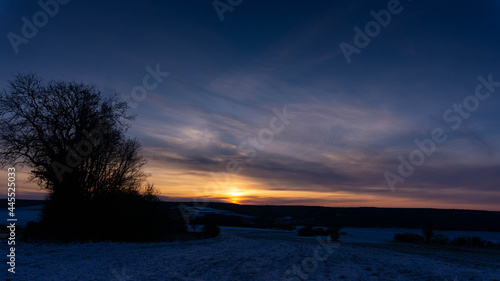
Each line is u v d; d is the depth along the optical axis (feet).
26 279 40.29
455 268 62.34
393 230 363.76
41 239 84.33
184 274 51.44
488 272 57.62
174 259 68.08
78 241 86.69
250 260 72.95
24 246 70.85
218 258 74.08
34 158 92.38
